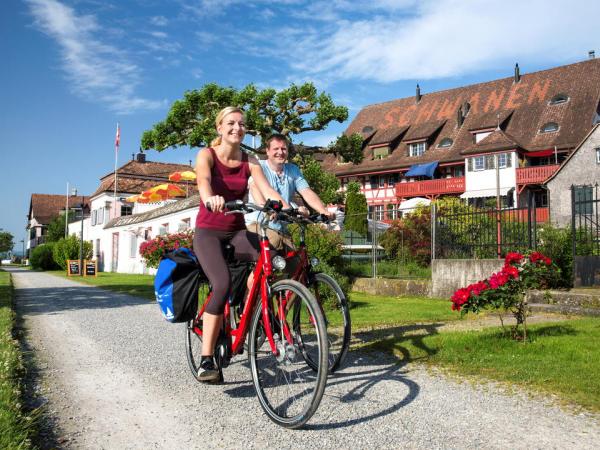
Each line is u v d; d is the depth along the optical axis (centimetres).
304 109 2438
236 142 356
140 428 302
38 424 303
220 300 341
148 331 664
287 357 314
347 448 271
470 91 4331
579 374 393
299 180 462
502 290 525
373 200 4325
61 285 1756
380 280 1168
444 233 1071
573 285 868
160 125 2511
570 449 264
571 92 3694
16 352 476
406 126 4397
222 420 315
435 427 299
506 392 364
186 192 3164
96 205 4022
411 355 483
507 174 3494
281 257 331
